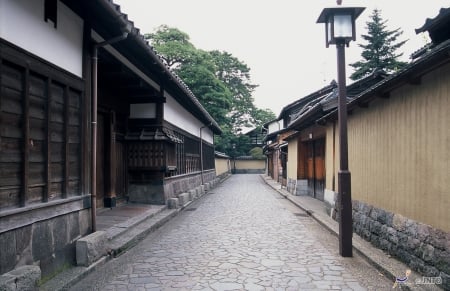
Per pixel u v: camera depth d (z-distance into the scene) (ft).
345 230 23.82
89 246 20.68
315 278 19.22
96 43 23.62
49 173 18.48
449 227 16.47
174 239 29.55
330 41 24.56
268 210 47.52
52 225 18.67
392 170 23.06
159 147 45.21
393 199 22.86
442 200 17.12
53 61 19.27
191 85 106.73
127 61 31.94
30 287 14.89
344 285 18.12
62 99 20.26
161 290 17.54
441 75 17.31
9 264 15.25
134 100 45.27
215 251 25.34
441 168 17.29
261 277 19.42
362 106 27.73
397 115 22.35
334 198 37.73
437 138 17.67
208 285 18.19
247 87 177.17
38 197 17.80
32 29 17.46
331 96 47.16
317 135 52.44
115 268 21.33
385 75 44.91
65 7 20.58
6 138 15.57
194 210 47.91
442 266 16.79
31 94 17.46
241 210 47.55
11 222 15.43
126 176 45.32
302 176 65.41
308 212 43.68
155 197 45.29
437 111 17.69
